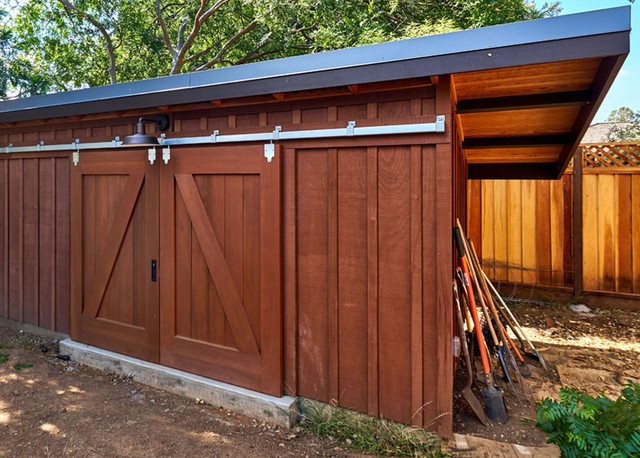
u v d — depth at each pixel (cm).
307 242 285
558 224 604
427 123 240
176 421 284
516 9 927
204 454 246
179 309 335
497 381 347
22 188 446
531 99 289
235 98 301
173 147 333
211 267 317
